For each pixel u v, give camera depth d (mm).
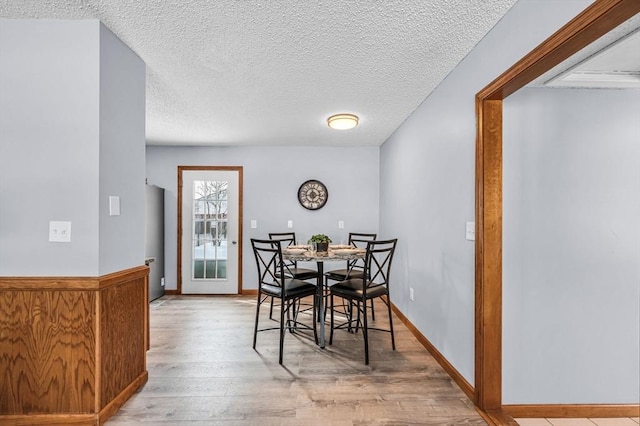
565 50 1300
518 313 1973
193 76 2363
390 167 4098
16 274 1692
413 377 2221
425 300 2766
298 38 1865
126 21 1711
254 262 4617
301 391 2039
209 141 4355
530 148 1982
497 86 1692
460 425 1731
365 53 2035
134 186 2039
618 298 2002
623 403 1996
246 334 3016
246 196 4645
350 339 2900
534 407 1965
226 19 1688
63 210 1701
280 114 3230
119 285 1869
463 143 2102
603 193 2008
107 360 1764
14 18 1698
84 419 1669
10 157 1694
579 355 1987
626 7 1030
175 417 1773
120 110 1897
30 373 1677
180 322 3355
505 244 1971
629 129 2021
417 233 2998
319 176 4719
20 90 1701
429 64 2182
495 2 1550
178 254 4570
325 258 2697
